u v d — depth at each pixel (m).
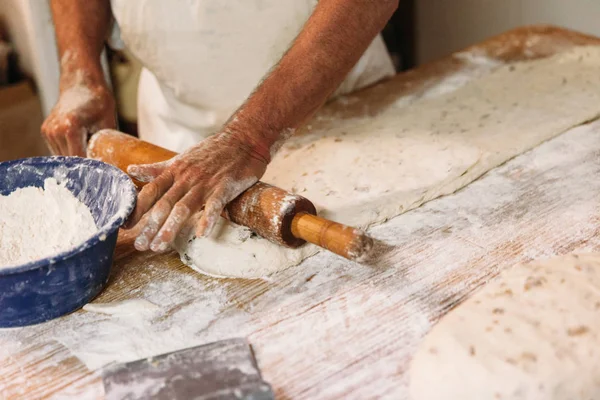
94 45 1.54
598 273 0.90
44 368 0.91
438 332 0.84
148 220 0.99
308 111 1.15
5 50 2.28
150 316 1.00
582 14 2.24
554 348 0.78
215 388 0.80
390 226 1.17
